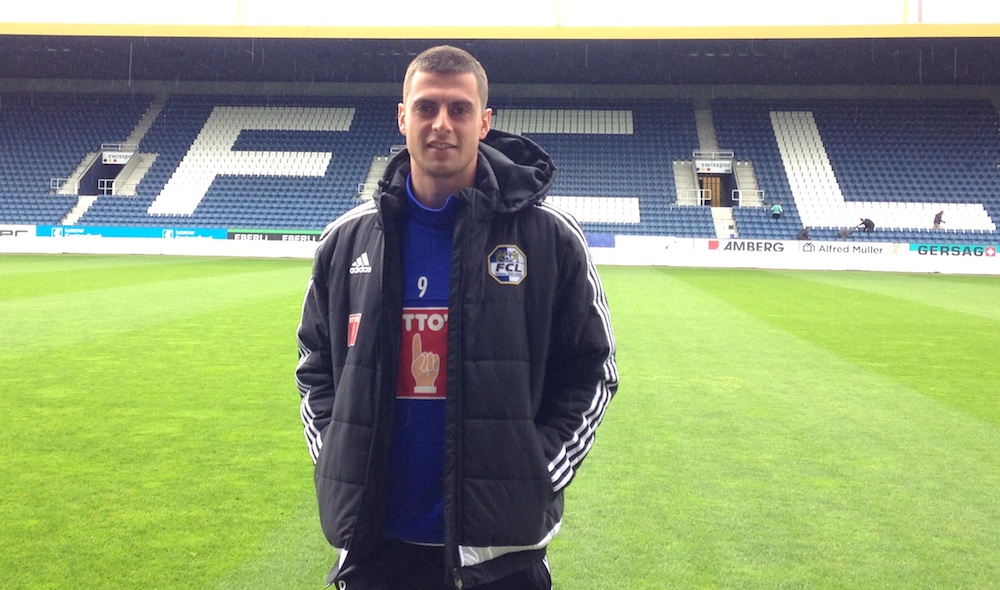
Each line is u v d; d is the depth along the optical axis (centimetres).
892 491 368
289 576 273
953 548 305
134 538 301
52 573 271
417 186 176
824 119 2598
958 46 2195
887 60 2370
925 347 782
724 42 2228
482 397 165
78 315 890
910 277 1875
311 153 2569
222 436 436
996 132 2491
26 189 2406
